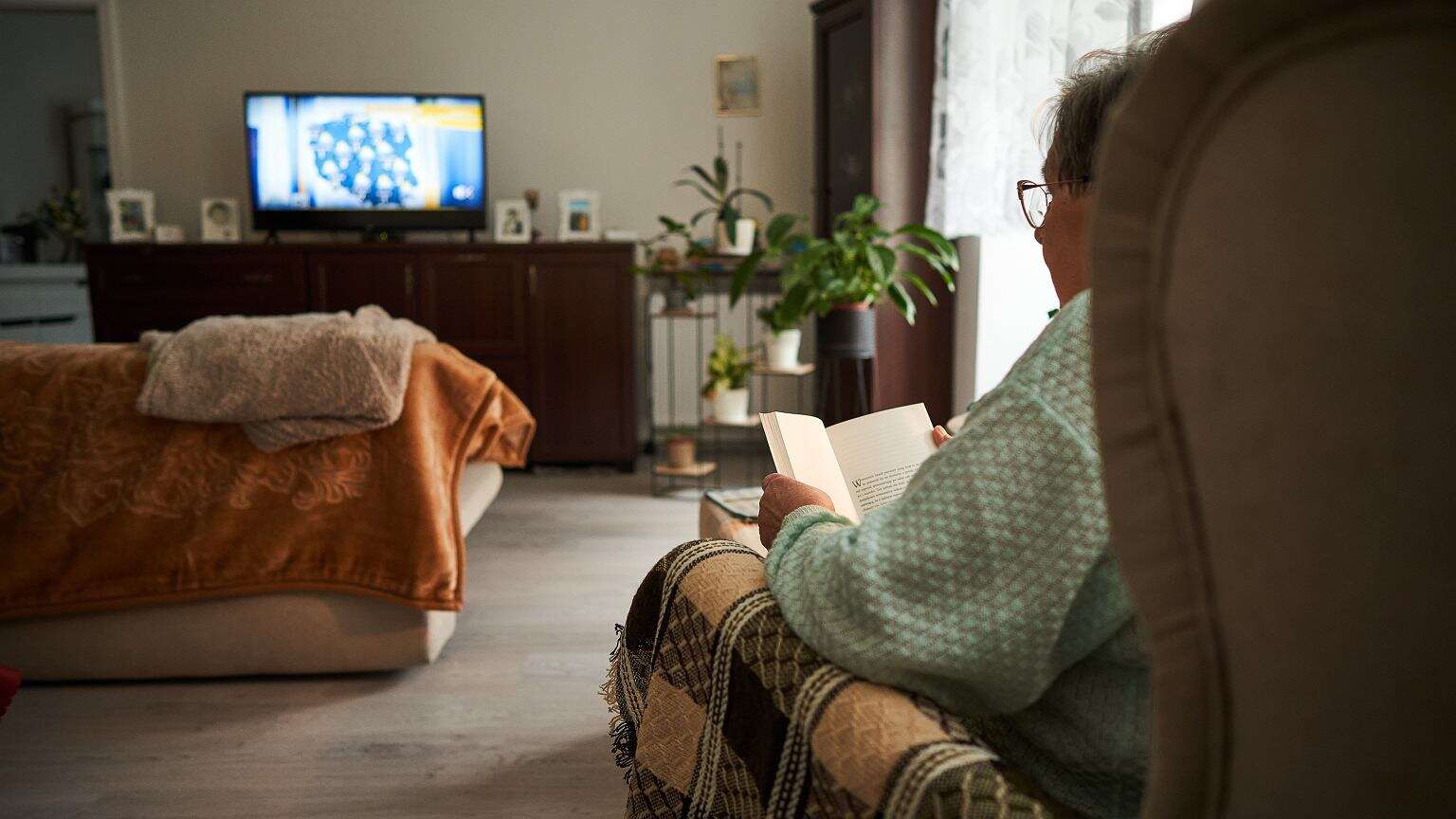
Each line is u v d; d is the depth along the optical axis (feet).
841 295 10.41
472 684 6.75
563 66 15.93
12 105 20.62
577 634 7.76
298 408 6.64
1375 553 1.01
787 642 2.38
